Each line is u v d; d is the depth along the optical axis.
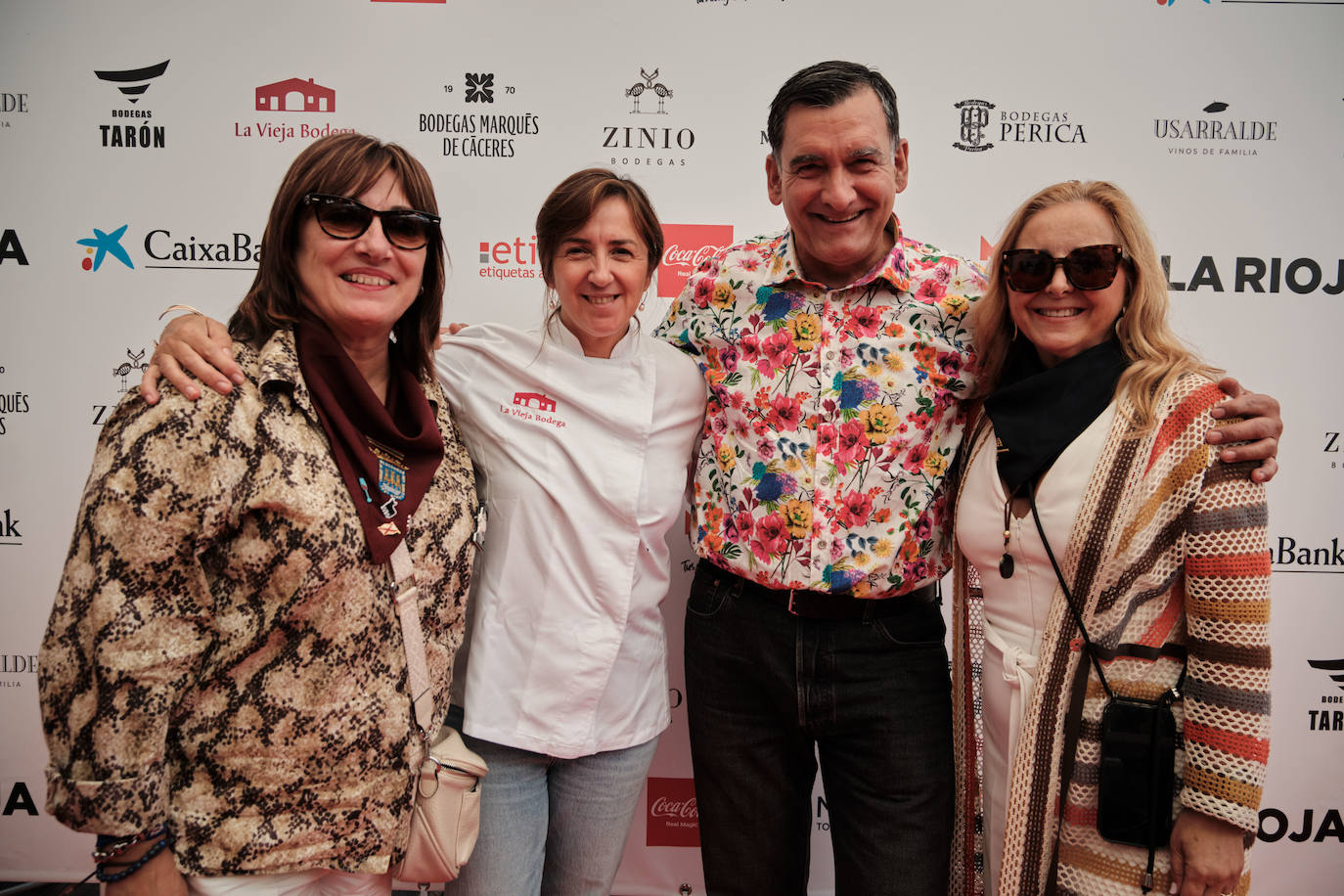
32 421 2.13
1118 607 1.28
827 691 1.54
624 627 1.47
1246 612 1.20
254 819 1.06
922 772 1.54
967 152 2.07
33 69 2.06
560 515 1.46
